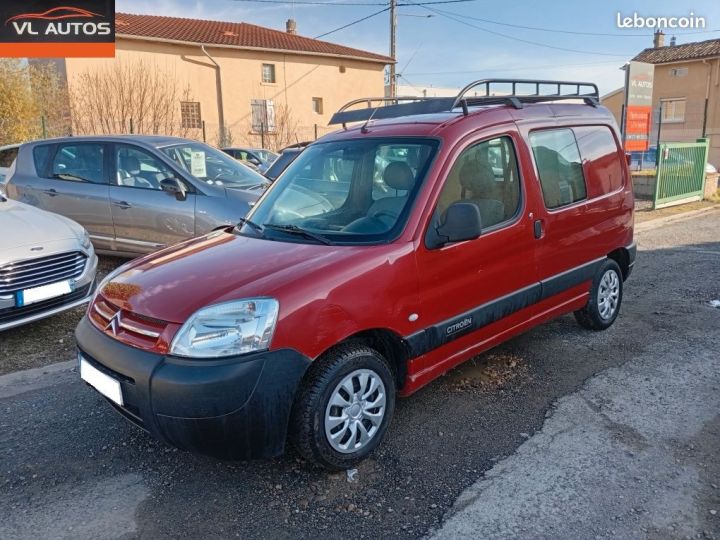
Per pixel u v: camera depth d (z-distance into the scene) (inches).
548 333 205.6
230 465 129.0
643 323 215.0
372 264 124.0
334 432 120.9
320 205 150.5
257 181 297.1
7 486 122.8
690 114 1223.5
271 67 1242.6
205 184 272.8
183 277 124.2
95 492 120.5
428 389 163.6
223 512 113.5
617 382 165.3
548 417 146.4
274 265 123.2
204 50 1137.4
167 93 1077.8
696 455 127.9
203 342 109.2
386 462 128.8
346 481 122.3
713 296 247.9
